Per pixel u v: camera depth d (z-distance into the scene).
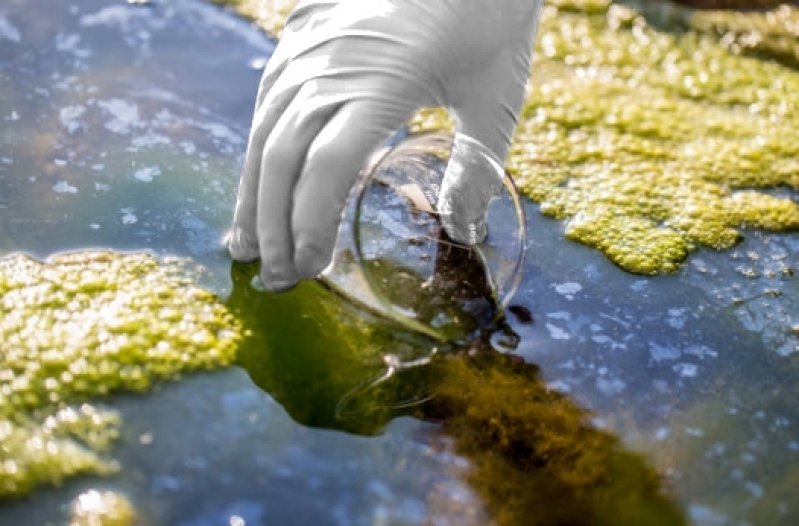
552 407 0.94
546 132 1.13
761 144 1.15
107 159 1.05
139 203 1.02
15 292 0.95
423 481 0.90
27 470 0.88
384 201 0.99
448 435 0.92
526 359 0.96
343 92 0.92
